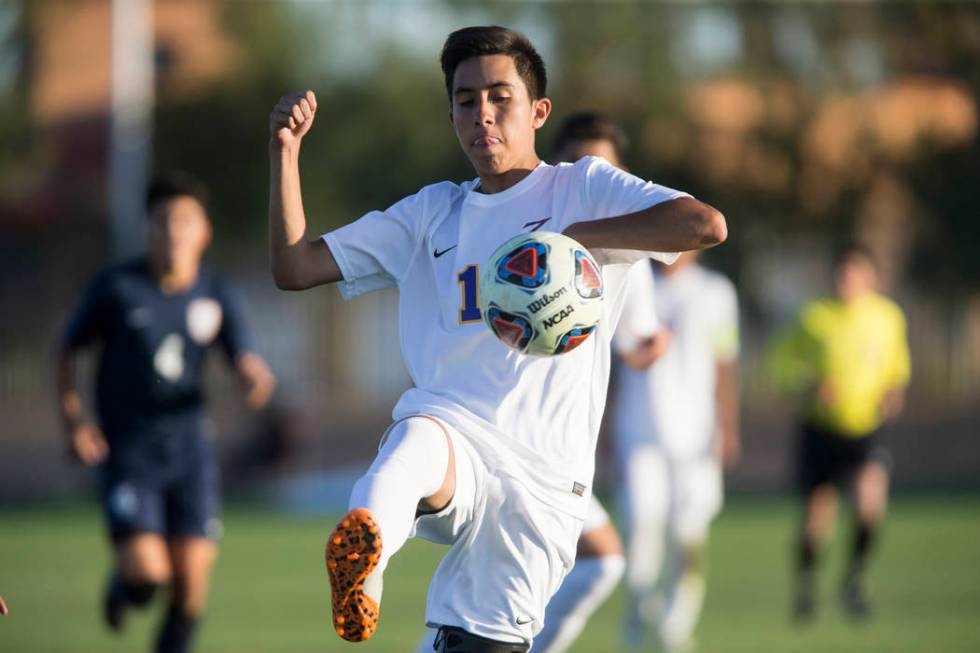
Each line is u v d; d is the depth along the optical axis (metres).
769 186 108.00
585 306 15.54
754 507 69.62
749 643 33.34
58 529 60.62
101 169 122.44
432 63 114.56
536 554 16.33
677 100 106.38
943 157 105.69
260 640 33.03
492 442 16.20
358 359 121.81
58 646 32.34
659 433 34.88
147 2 102.50
